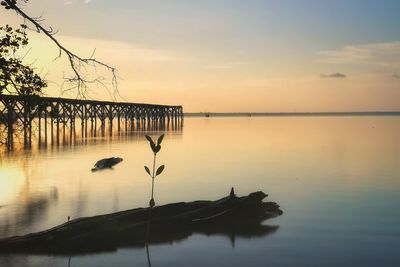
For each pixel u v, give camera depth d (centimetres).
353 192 1784
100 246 1061
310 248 1073
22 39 1054
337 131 6944
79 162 2803
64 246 1044
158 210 1224
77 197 1684
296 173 2338
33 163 2738
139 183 2019
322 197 1681
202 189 1877
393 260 992
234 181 2080
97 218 1141
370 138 5197
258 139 5128
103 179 2130
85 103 5047
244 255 1021
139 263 967
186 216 1226
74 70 986
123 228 1119
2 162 2786
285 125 10200
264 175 2269
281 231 1212
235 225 1270
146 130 7338
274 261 988
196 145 4253
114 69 1014
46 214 1411
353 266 959
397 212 1429
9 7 924
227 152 3547
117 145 4134
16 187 1898
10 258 983
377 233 1194
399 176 2212
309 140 4931
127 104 6612
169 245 1083
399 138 5166
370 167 2575
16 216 1384
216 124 11506
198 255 1021
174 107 8650
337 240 1135
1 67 1051
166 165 2697
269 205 1423
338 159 3017
